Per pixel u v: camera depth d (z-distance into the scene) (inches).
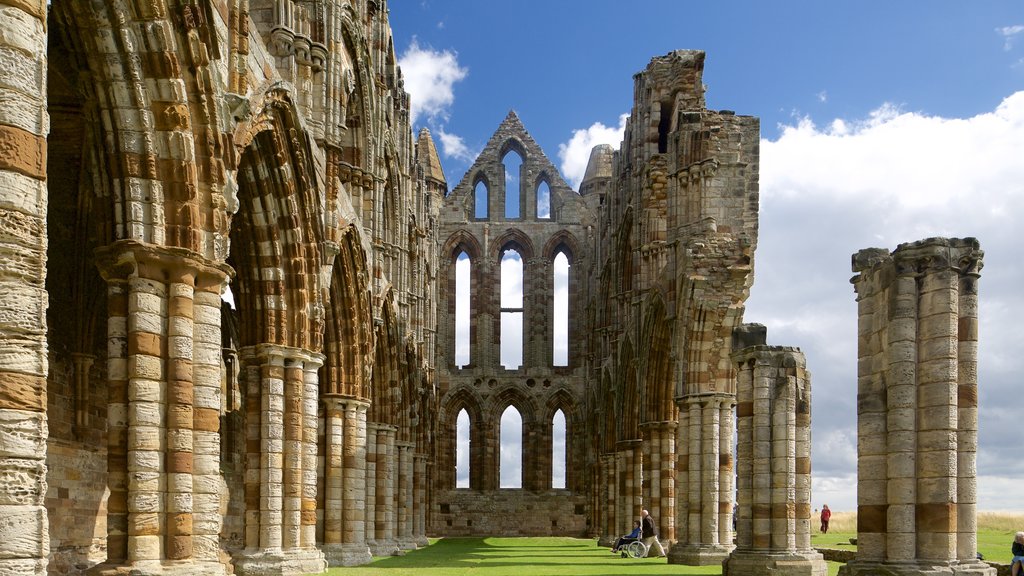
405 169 1951.3
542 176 3100.4
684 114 1540.4
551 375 2930.6
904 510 696.4
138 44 681.0
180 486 682.2
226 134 751.1
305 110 1139.9
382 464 1708.9
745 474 1090.1
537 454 2886.3
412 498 2240.4
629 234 2094.0
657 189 1770.4
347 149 1576.0
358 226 1342.3
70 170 1085.1
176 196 698.2
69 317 1087.0
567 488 2915.8
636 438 2031.3
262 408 1019.9
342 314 1326.3
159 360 685.9
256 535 1009.5
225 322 1612.9
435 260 2704.2
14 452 406.0
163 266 691.4
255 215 1013.8
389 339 1750.7
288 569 994.7
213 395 714.8
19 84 421.7
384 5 1689.2
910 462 700.7
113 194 689.6
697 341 1457.9
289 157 1015.0
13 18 421.7
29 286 419.8
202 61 717.9
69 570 1027.9
